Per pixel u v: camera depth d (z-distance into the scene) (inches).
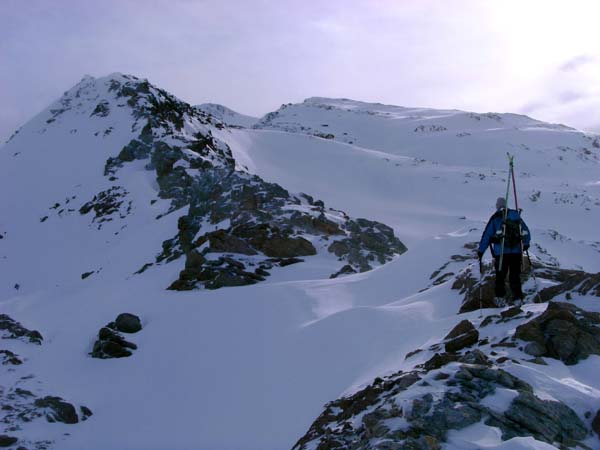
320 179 3543.3
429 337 508.4
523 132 6476.4
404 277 894.4
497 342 355.3
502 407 272.4
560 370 311.4
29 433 589.9
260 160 3779.5
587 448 257.0
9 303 1371.8
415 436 261.0
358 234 1416.1
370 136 7450.8
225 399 601.0
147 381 699.4
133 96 3408.0
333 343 621.6
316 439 351.6
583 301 413.4
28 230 2374.5
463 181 3501.5
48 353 852.0
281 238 1222.9
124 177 2511.1
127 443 560.1
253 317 777.6
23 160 3110.2
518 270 422.3
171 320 854.5
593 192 3661.4
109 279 1483.8
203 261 1106.1
